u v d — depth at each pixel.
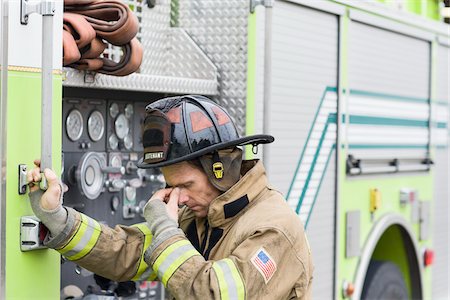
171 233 2.81
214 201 2.94
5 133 2.82
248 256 2.78
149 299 4.24
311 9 4.82
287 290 2.84
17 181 2.88
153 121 2.93
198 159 2.93
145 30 4.38
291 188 4.66
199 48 4.48
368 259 5.42
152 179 4.23
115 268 3.14
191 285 2.72
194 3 4.54
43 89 2.88
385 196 5.70
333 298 5.10
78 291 3.81
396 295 5.95
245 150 4.33
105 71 3.63
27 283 2.93
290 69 4.64
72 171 3.76
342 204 5.15
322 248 4.98
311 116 4.84
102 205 3.95
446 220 6.69
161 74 4.52
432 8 6.59
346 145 5.18
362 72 5.38
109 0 3.55
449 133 6.73
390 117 5.75
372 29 5.50
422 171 6.24
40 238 2.93
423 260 6.23
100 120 3.93
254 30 4.36
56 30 3.04
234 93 4.40
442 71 6.55
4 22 2.81
